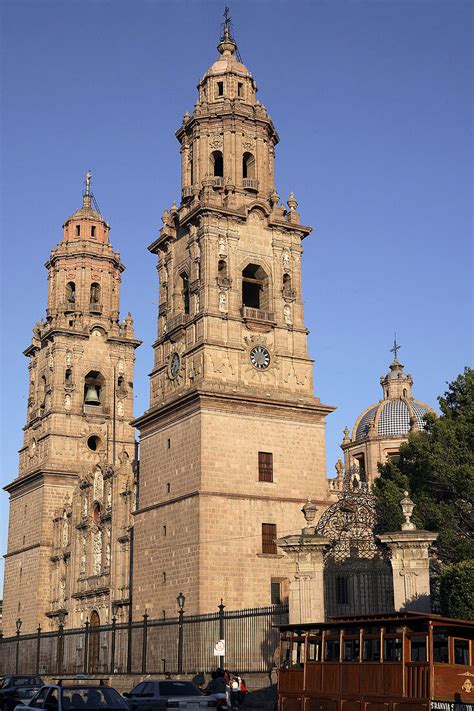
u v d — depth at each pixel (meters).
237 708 40.50
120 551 79.69
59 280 102.94
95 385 101.69
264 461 66.44
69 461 96.38
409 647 31.38
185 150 76.50
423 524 52.25
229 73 76.12
